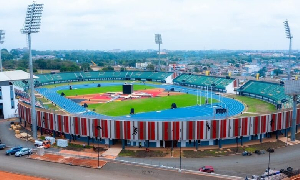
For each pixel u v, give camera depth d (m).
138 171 88.75
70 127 118.50
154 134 109.56
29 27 121.50
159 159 101.12
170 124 108.94
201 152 107.62
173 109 161.75
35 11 120.88
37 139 123.88
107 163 95.44
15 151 104.62
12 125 143.88
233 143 117.44
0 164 94.12
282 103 161.38
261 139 119.12
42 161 96.88
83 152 107.88
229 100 191.62
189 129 109.81
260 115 117.38
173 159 101.12
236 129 113.44
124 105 173.25
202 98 199.12
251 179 82.44
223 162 98.31
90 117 116.50
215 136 111.75
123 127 110.38
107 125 112.00
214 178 84.12
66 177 84.00
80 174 86.12
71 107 167.75
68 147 113.81
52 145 115.75
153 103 179.88
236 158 102.12
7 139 124.44
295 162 98.31
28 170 89.19
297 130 134.88
